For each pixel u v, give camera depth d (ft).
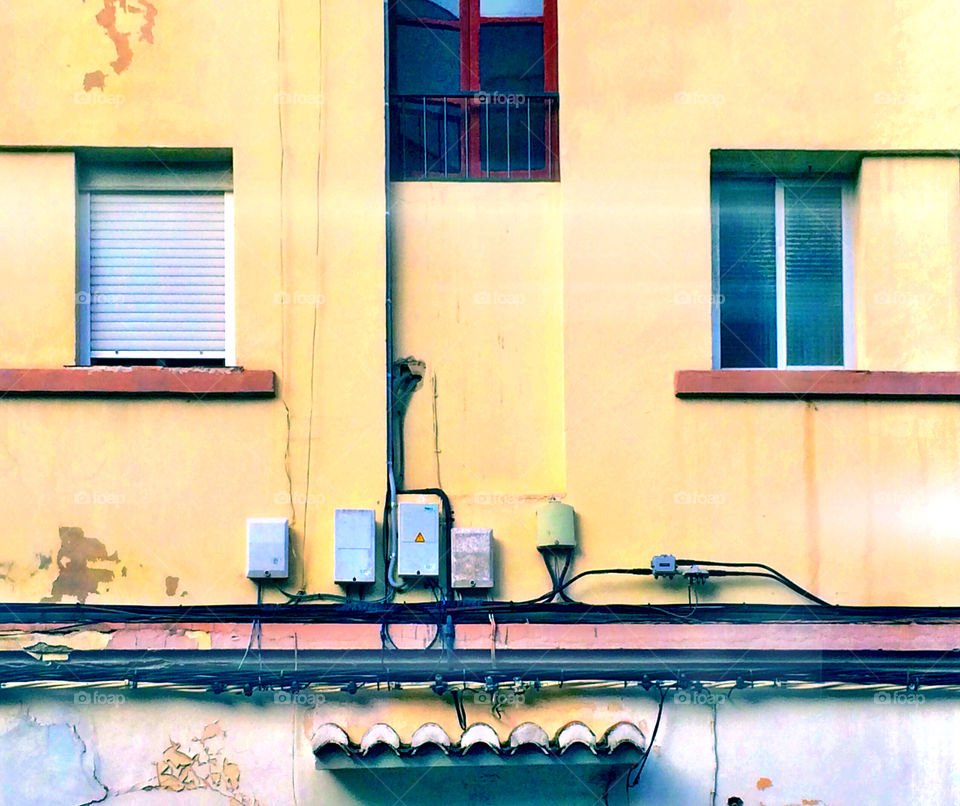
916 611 29.50
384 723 28.84
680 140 30.68
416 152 31.48
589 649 29.22
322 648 29.01
